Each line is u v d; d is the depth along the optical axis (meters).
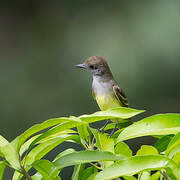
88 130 4.92
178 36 12.77
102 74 8.73
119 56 12.97
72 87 13.62
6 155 4.04
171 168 3.62
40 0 16.94
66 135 4.75
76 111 13.14
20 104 13.30
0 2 16.95
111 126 6.31
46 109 13.27
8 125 12.87
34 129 4.01
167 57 12.69
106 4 14.40
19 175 4.34
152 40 12.86
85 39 14.26
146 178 4.64
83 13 15.23
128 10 13.69
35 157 4.43
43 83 14.04
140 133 4.32
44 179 4.17
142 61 12.78
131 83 12.72
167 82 12.69
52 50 15.05
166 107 12.75
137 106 12.70
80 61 14.05
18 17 16.84
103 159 3.96
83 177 4.71
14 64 14.91
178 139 4.04
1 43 16.14
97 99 8.92
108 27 13.84
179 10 12.97
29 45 15.85
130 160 3.75
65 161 4.04
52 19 16.17
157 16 13.11
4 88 13.77
